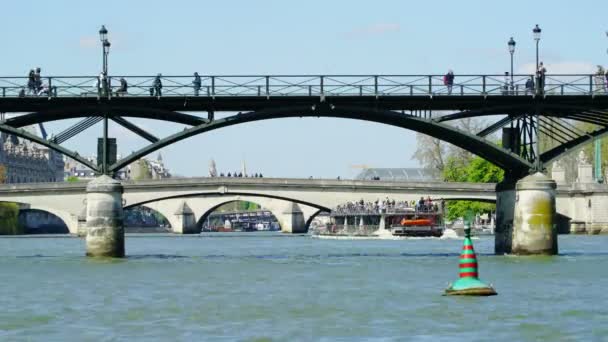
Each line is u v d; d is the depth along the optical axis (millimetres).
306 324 62188
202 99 110438
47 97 110062
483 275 91875
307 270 102438
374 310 68062
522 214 115375
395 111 111938
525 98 113250
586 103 114625
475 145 117500
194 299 75500
